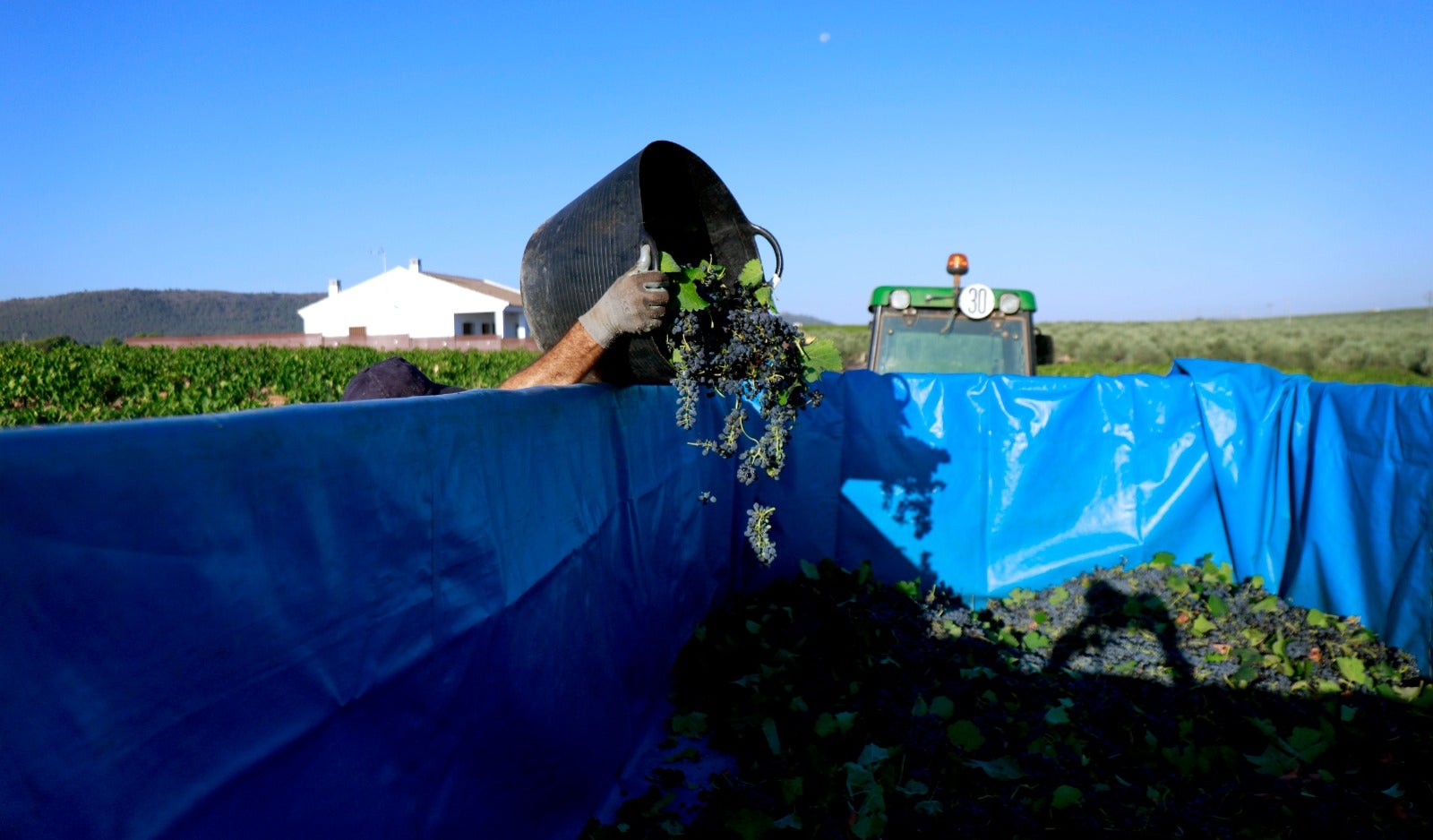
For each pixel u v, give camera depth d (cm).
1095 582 504
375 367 333
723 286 307
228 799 125
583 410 286
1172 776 316
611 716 312
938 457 546
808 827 280
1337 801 292
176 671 116
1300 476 496
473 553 202
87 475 104
